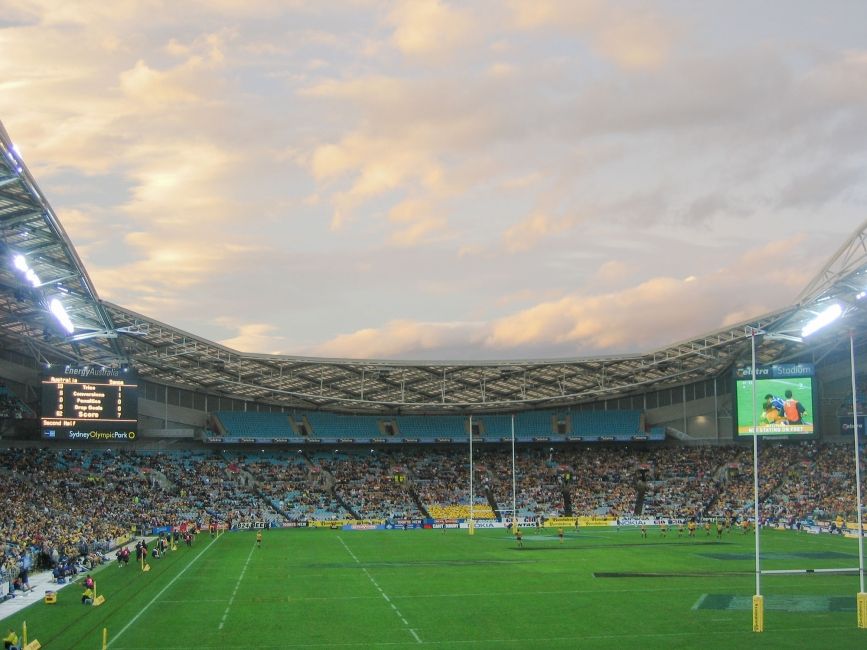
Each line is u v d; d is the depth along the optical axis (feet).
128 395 384.88
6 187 226.38
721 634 163.63
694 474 515.91
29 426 419.95
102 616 181.06
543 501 500.33
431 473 531.50
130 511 409.28
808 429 418.72
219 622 175.32
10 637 143.23
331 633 165.07
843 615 182.50
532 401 545.85
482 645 155.33
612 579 238.07
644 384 520.83
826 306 381.19
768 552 307.17
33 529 291.17
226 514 443.73
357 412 565.94
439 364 466.70
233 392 529.86
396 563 277.64
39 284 293.84
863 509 412.57
